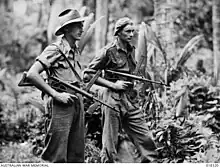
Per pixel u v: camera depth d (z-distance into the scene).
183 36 11.95
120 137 7.16
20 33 13.50
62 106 5.44
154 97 7.86
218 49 10.64
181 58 9.09
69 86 5.46
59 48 5.51
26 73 5.41
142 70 7.38
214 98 8.58
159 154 6.81
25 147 8.41
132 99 6.30
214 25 10.79
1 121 9.55
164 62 9.17
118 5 13.73
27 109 9.96
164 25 10.20
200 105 8.53
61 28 5.60
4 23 13.51
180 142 6.79
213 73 10.63
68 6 12.41
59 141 5.45
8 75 12.80
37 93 9.76
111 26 12.94
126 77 6.24
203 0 12.80
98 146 7.54
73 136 5.59
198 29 12.55
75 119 5.57
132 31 6.19
